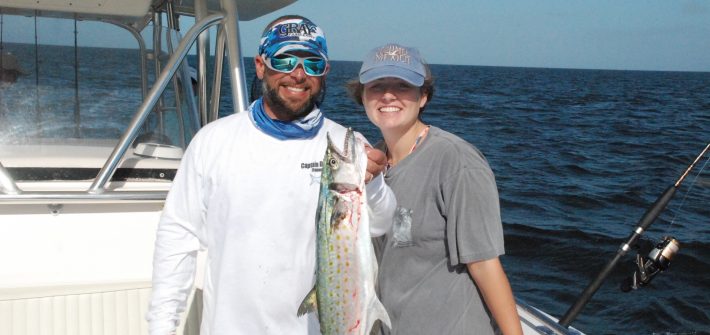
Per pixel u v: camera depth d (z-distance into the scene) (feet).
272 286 7.64
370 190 7.55
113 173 9.80
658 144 72.28
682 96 182.09
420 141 8.49
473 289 8.24
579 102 144.66
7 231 9.07
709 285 26.40
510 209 39.81
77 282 9.11
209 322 7.86
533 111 115.44
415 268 8.29
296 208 7.66
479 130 82.58
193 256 8.30
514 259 30.14
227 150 7.73
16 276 8.91
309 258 7.75
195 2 12.57
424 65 8.68
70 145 11.09
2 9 10.84
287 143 7.72
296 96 7.59
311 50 7.50
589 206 40.88
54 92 11.08
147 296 9.51
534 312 11.43
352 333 7.31
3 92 10.78
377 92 8.54
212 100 12.51
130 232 9.55
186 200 7.97
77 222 9.36
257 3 13.28
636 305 24.49
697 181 14.60
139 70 11.69
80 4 10.78
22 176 9.58
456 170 7.91
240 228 7.63
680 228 34.58
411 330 8.29
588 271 28.30
